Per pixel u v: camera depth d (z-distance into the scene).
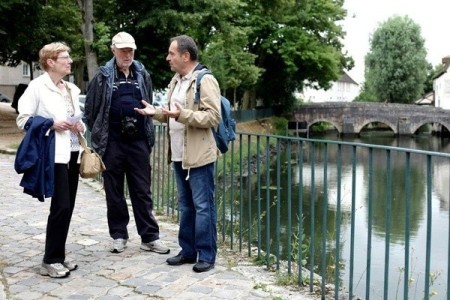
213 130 5.28
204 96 5.04
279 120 53.16
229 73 33.78
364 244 13.35
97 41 22.20
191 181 5.34
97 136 5.88
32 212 8.31
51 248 5.37
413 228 16.09
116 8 23.03
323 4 48.66
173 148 5.48
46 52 5.11
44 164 4.95
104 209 8.52
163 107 5.06
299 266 5.22
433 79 90.94
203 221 5.41
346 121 68.19
